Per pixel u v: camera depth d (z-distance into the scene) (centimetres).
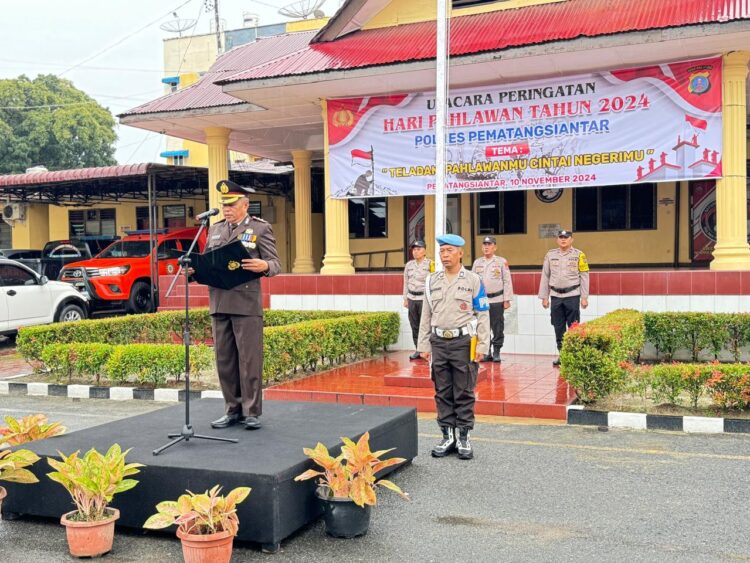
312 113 1562
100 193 2155
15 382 1080
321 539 484
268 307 1431
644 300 1152
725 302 1109
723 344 1073
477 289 662
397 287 1327
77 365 1067
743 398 761
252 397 583
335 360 1162
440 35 998
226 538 429
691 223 1705
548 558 443
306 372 1080
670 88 1162
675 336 1090
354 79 1248
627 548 456
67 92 3875
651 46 1077
